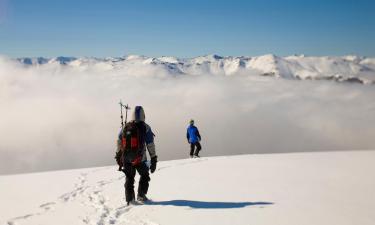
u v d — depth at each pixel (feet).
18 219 22.12
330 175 35.42
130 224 20.08
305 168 40.91
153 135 25.59
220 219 20.12
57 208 24.79
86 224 20.49
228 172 39.06
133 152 24.82
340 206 22.49
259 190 28.25
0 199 28.43
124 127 25.17
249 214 20.93
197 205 23.68
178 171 41.39
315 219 19.58
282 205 22.94
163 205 24.18
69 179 38.37
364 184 30.32
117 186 32.50
